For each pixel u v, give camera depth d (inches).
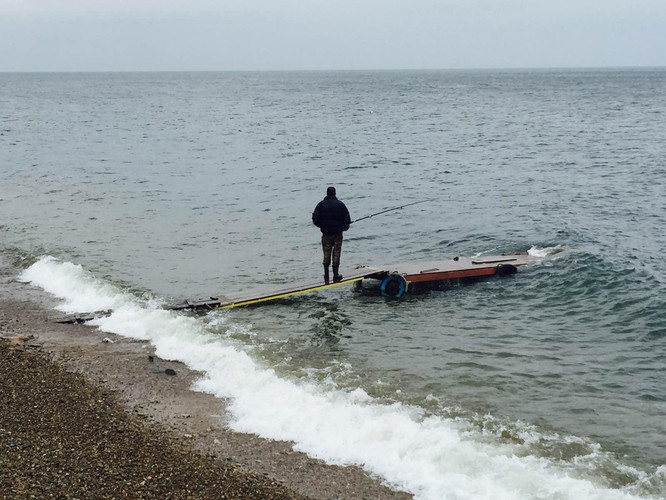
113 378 440.8
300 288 616.1
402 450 349.7
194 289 645.9
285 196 1143.6
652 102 4030.5
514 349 497.0
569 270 666.2
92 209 1016.9
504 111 3400.6
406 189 1210.6
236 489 314.3
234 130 2452.0
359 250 794.2
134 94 5738.2
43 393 407.5
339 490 319.6
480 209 1010.7
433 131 2388.0
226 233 873.5
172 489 308.5
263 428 378.0
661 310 556.7
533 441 362.0
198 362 471.8
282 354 487.8
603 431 374.0
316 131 2409.0
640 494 312.5
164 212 1000.9
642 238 813.2
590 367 462.3
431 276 650.2
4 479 300.2
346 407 398.9
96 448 342.3
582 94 5088.6
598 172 1380.4
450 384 435.5
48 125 2578.7
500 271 674.8
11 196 1118.4
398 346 505.0
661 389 427.2
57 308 588.1
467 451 344.8
